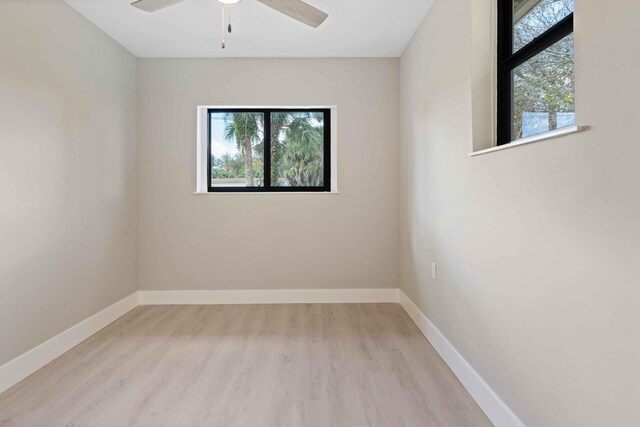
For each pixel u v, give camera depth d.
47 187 2.30
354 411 1.77
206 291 3.52
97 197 2.83
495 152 1.66
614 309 1.00
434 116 2.50
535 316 1.37
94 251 2.79
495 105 1.88
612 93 1.00
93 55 2.78
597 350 1.06
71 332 2.51
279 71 3.49
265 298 3.53
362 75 3.50
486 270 1.76
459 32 2.05
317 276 3.53
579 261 1.13
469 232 1.95
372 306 3.42
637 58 0.92
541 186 1.33
